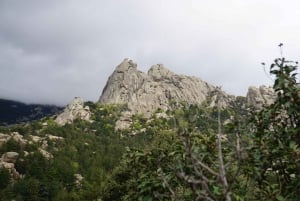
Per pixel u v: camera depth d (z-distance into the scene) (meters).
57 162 142.00
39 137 190.12
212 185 5.16
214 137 6.05
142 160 7.00
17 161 140.25
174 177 5.77
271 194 5.96
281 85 6.30
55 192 115.38
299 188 5.90
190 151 4.12
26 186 112.44
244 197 5.79
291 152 6.00
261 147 6.25
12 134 169.50
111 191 27.42
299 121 6.36
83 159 157.62
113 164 135.25
